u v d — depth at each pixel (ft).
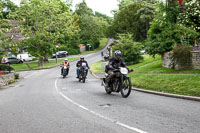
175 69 57.11
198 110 21.57
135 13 209.36
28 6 125.08
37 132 17.02
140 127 17.08
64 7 158.71
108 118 20.08
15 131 17.53
